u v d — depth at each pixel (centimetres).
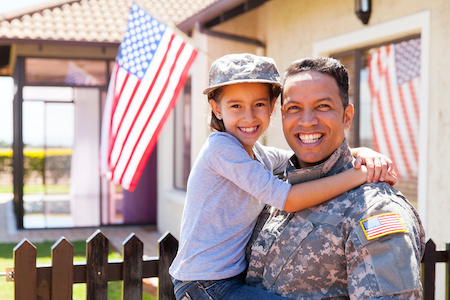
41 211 1062
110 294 569
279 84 204
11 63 1288
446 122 450
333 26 602
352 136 595
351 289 161
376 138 558
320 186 178
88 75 1038
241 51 815
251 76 200
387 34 513
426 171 472
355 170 179
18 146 1026
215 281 198
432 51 462
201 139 834
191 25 816
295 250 176
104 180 1074
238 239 202
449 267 291
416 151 501
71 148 1058
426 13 466
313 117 182
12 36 921
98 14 1032
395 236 159
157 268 268
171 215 958
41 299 254
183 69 461
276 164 238
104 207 1077
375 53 555
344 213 170
